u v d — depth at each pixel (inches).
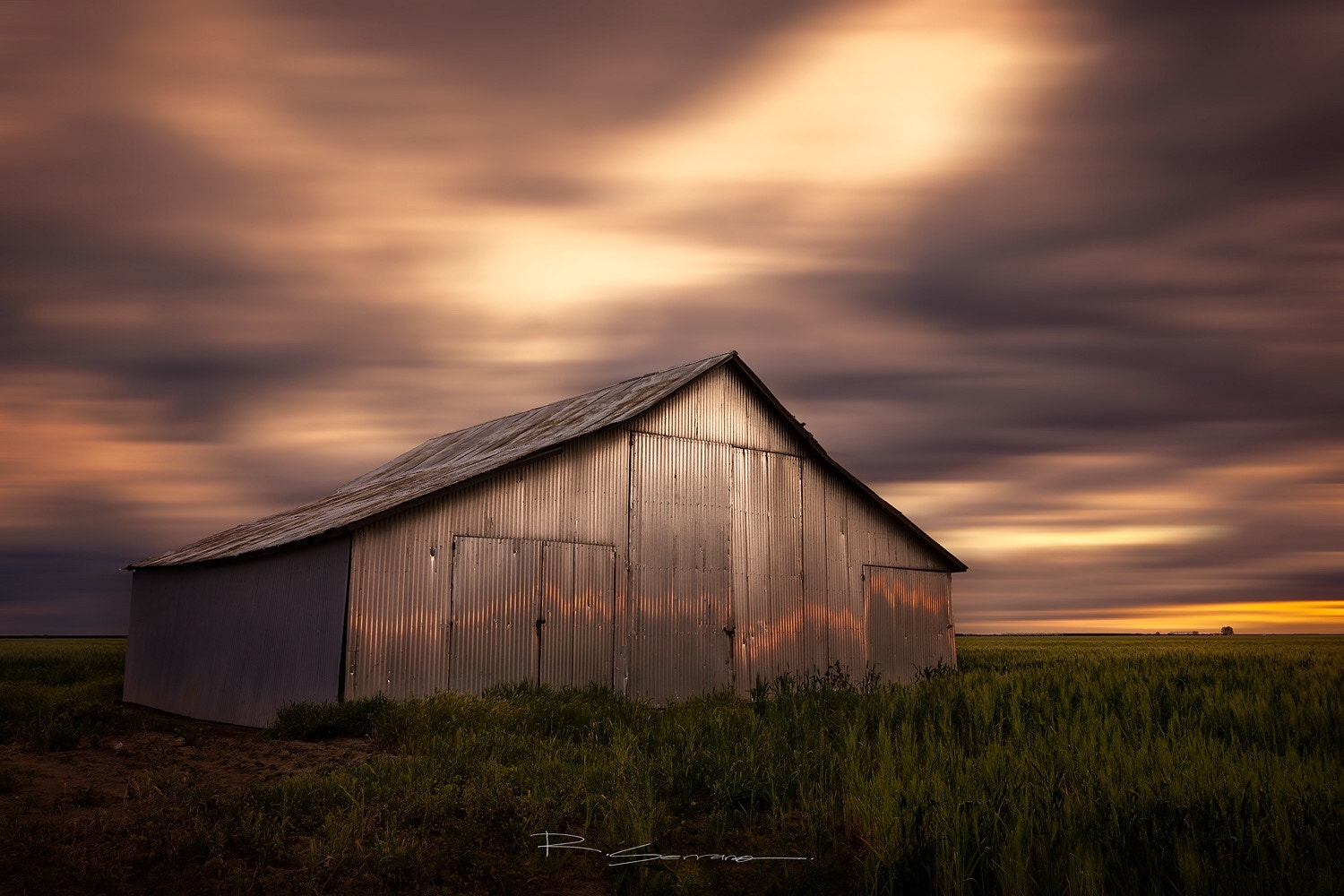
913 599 1111.6
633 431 895.1
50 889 289.9
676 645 891.4
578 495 845.8
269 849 331.6
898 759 427.5
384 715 608.4
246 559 857.5
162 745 574.9
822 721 545.3
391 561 729.6
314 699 721.6
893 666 1071.6
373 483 1222.9
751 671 944.3
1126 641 3398.1
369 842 344.5
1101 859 283.3
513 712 608.1
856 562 1059.3
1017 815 314.0
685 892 307.0
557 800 400.2
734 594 944.9
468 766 452.1
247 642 832.3
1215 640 3452.3
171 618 988.6
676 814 392.2
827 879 314.2
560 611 818.8
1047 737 472.1
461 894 308.0
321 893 300.4
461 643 756.6
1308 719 526.3
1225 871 276.2
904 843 305.7
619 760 462.9
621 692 843.4
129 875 308.8
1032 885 281.0
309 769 490.9
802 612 999.0
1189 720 519.5
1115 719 510.9
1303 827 307.6
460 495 773.9
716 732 512.1
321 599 736.3
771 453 1006.4
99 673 1321.4
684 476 927.0
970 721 532.4
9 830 335.0
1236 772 367.9
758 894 303.9
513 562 796.0
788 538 1002.1
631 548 876.0
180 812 365.4
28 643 3243.1
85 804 394.9
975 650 2091.5
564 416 1055.6
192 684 915.4
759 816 384.8
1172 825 309.1
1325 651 1733.5
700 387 956.6
